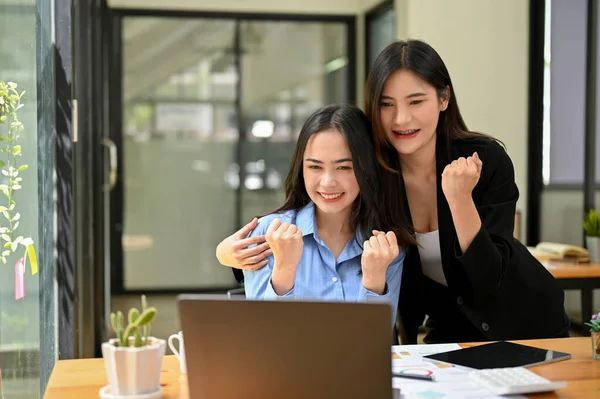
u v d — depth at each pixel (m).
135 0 7.20
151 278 7.40
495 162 2.24
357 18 7.47
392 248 1.87
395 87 2.08
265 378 1.41
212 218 7.47
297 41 7.45
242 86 7.43
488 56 5.95
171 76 7.34
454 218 2.07
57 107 3.12
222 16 7.33
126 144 7.31
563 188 5.73
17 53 2.40
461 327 2.38
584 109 5.50
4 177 2.24
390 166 2.19
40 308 2.76
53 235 3.11
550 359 1.84
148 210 7.38
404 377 1.70
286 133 7.50
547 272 2.34
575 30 5.58
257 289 2.01
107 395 1.50
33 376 2.62
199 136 7.41
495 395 1.58
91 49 4.15
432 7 5.91
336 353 1.38
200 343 1.42
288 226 1.86
